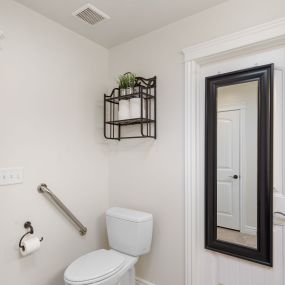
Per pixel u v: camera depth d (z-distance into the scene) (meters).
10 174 1.44
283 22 1.30
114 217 1.80
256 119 1.44
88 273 1.40
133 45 2.01
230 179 1.54
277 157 1.39
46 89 1.67
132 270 1.67
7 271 1.41
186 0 1.50
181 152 1.70
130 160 2.01
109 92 2.17
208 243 1.60
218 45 1.52
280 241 1.39
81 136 1.92
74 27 1.83
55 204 1.70
